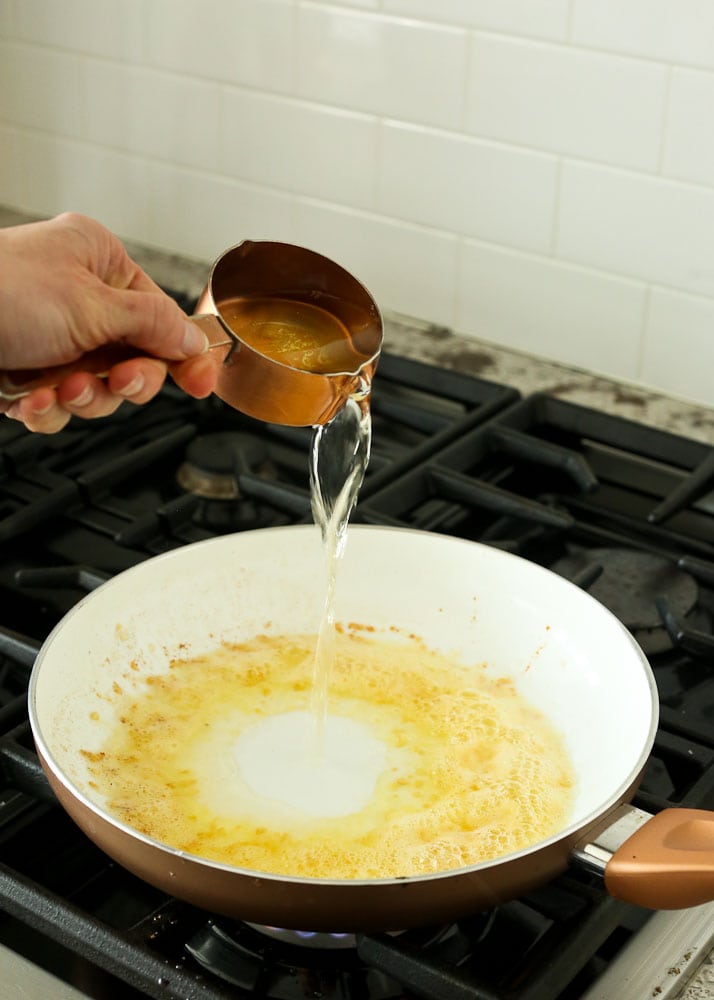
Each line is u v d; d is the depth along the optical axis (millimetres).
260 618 1091
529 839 950
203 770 993
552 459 1275
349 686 1062
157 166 1546
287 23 1415
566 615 1050
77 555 1204
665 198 1300
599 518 1257
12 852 965
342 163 1439
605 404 1350
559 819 964
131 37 1501
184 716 1029
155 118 1523
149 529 1198
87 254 1015
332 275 1013
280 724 1030
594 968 912
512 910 937
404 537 1091
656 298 1334
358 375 980
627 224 1325
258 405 988
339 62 1404
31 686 943
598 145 1313
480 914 935
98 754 994
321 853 941
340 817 966
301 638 1093
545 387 1374
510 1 1308
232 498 1273
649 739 930
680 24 1247
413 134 1394
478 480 1264
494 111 1349
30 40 1564
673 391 1358
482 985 855
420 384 1378
